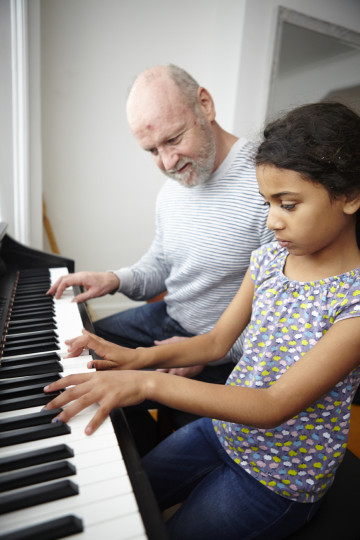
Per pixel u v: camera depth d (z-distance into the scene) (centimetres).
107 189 274
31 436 63
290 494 82
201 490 88
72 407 67
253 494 83
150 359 93
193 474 94
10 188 209
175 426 119
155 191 288
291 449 82
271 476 83
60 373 83
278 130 72
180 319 154
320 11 269
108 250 288
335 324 74
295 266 85
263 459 84
